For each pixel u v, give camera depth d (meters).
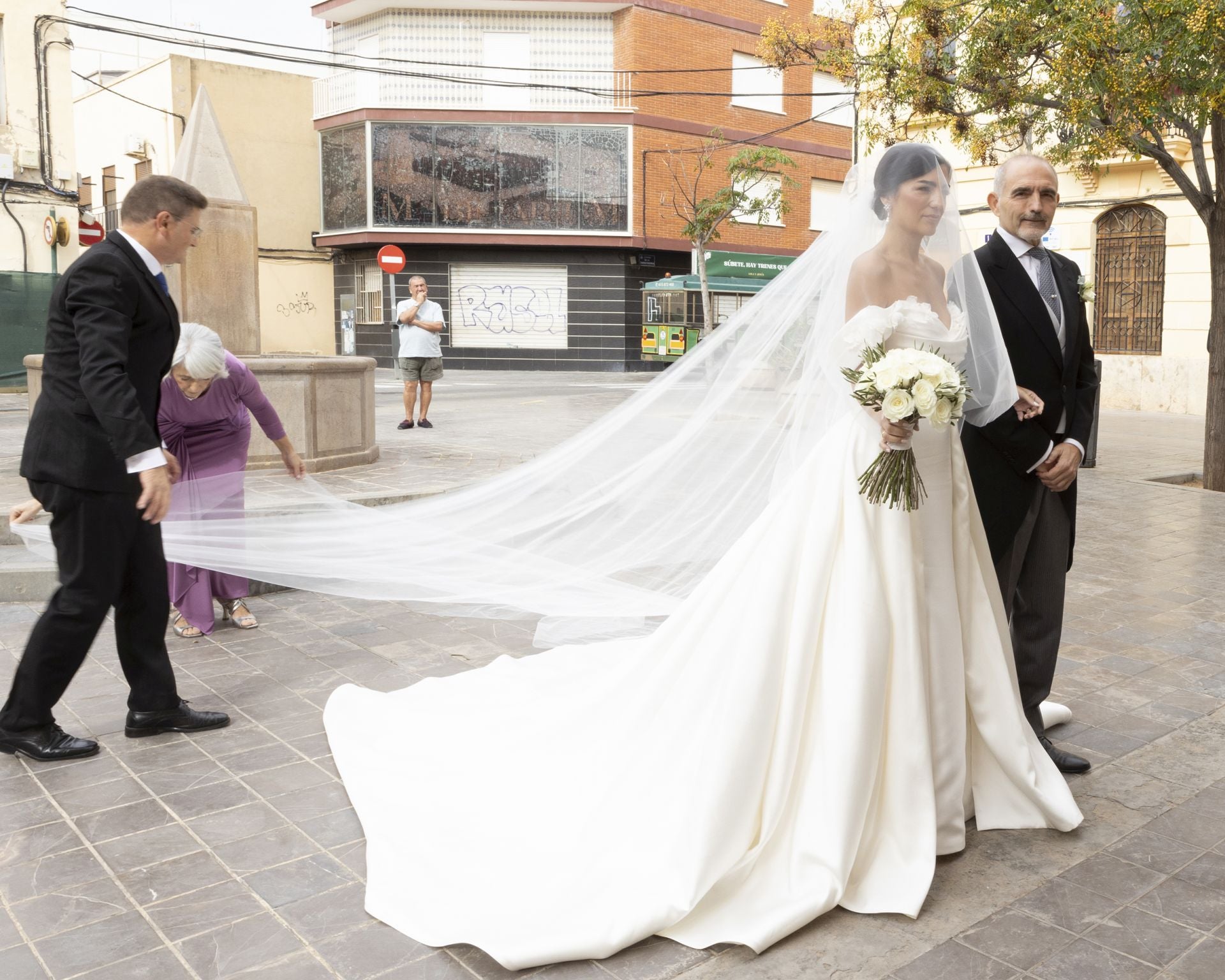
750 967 2.41
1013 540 3.40
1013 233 3.39
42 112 18.78
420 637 5.01
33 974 2.39
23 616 5.30
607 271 28.12
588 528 4.53
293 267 29.20
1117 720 3.96
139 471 3.28
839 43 11.98
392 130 27.38
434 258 27.94
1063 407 3.33
